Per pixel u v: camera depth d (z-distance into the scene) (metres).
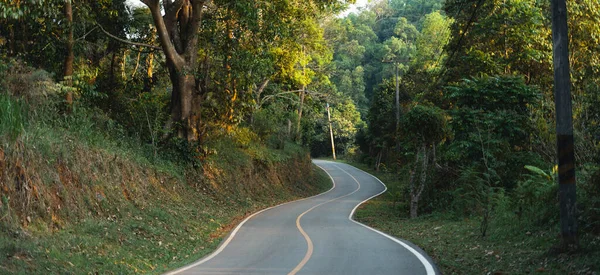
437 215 22.69
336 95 56.22
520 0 26.23
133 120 24.02
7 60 16.16
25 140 12.25
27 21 18.73
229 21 25.83
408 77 55.47
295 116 56.25
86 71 21.31
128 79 28.06
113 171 17.03
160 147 24.05
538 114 20.95
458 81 30.39
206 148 26.84
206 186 26.36
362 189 50.41
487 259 11.65
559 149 10.32
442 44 62.72
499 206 16.03
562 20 10.27
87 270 10.27
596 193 12.26
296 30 30.33
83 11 20.75
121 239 13.25
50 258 9.98
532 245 11.96
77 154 15.06
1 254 9.09
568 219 10.26
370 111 67.50
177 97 25.80
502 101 22.27
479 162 21.70
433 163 24.75
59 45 20.14
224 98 30.58
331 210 29.31
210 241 16.58
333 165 80.75
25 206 11.27
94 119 20.42
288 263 11.88
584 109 15.74
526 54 25.89
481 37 28.73
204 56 27.45
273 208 30.05
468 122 22.30
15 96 13.69
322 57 49.97
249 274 10.52
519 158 21.19
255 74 26.31
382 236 17.33
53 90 15.98
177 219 18.25
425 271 10.79
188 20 25.64
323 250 13.99
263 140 43.88
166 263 12.75
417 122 23.50
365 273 10.59
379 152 72.81
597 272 8.82
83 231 12.52
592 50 22.75
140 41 27.55
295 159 50.28
